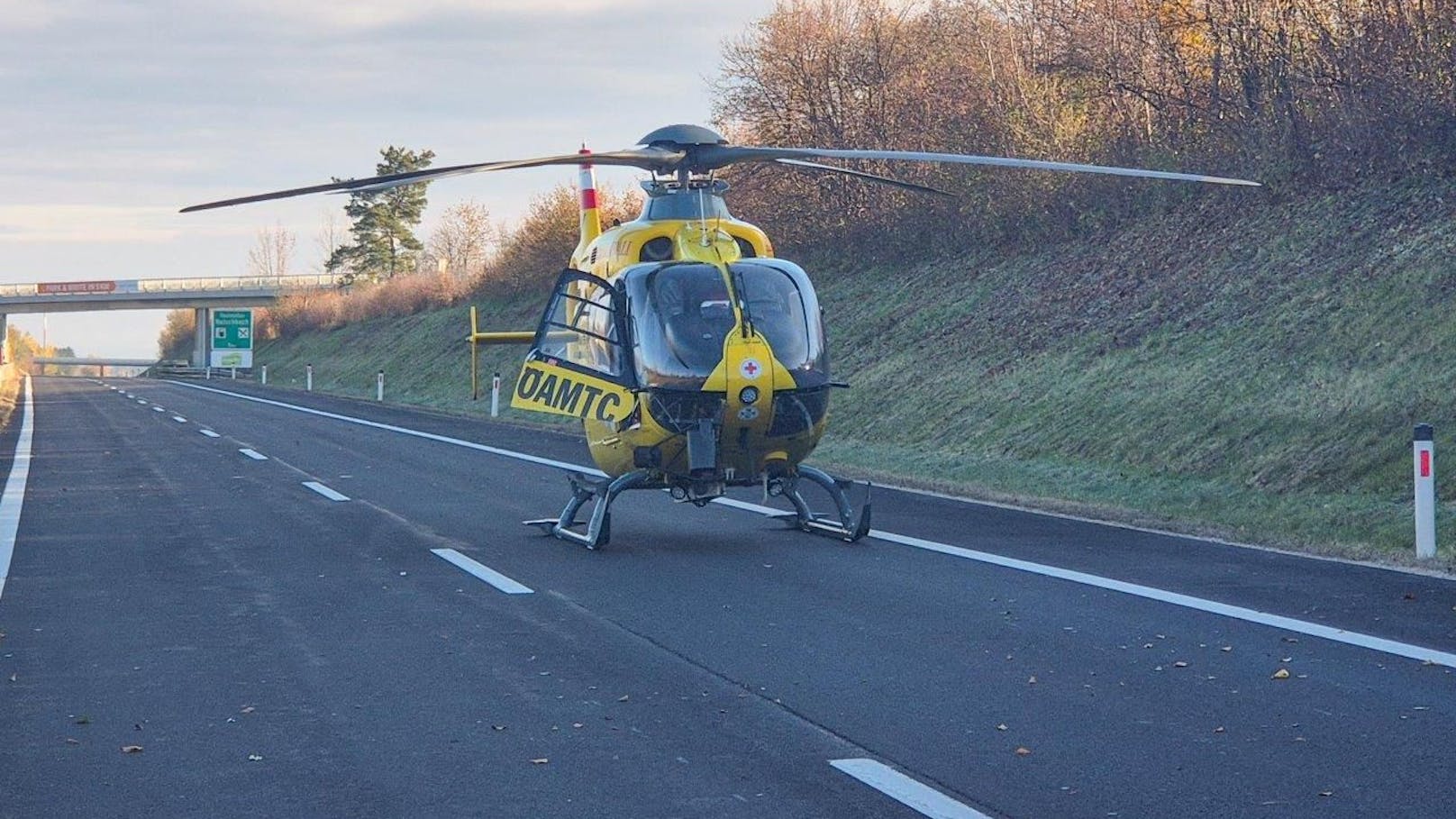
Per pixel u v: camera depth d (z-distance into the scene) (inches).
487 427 1194.6
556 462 852.6
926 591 400.8
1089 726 257.3
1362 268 759.7
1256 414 649.6
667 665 314.8
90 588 426.3
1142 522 542.3
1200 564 438.3
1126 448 689.6
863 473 743.1
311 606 393.7
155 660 325.7
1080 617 358.0
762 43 1514.5
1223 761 233.1
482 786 228.7
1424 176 831.1
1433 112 838.5
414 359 2234.3
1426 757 232.4
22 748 253.3
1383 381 618.5
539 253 2174.0
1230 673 294.5
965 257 1217.4
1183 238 961.5
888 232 1349.7
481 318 2250.2
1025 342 938.1
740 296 470.3
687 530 545.6
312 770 238.4
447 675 308.5
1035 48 1310.3
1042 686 288.7
